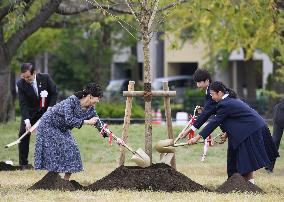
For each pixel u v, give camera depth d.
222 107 15.29
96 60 52.97
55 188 15.00
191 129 15.66
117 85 60.47
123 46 53.94
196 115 17.28
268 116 39.19
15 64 37.59
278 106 20.20
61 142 15.03
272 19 29.94
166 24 27.77
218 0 27.56
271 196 14.34
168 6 18.92
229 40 37.88
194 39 43.09
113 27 47.91
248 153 15.22
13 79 38.50
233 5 27.62
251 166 15.20
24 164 20.16
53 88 19.69
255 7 26.44
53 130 15.05
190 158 23.33
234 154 15.77
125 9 26.06
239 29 36.22
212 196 14.07
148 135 15.93
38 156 15.05
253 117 15.33
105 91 51.78
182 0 19.09
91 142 24.52
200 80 15.74
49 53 59.41
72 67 58.78
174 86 60.38
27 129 19.30
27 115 19.45
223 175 19.33
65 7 27.52
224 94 15.48
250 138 15.23
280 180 17.95
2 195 14.24
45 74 19.67
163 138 25.41
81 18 34.59
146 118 15.95
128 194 14.15
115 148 23.92
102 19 33.16
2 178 17.62
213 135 25.08
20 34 28.08
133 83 15.98
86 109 15.16
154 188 14.93
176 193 14.43
